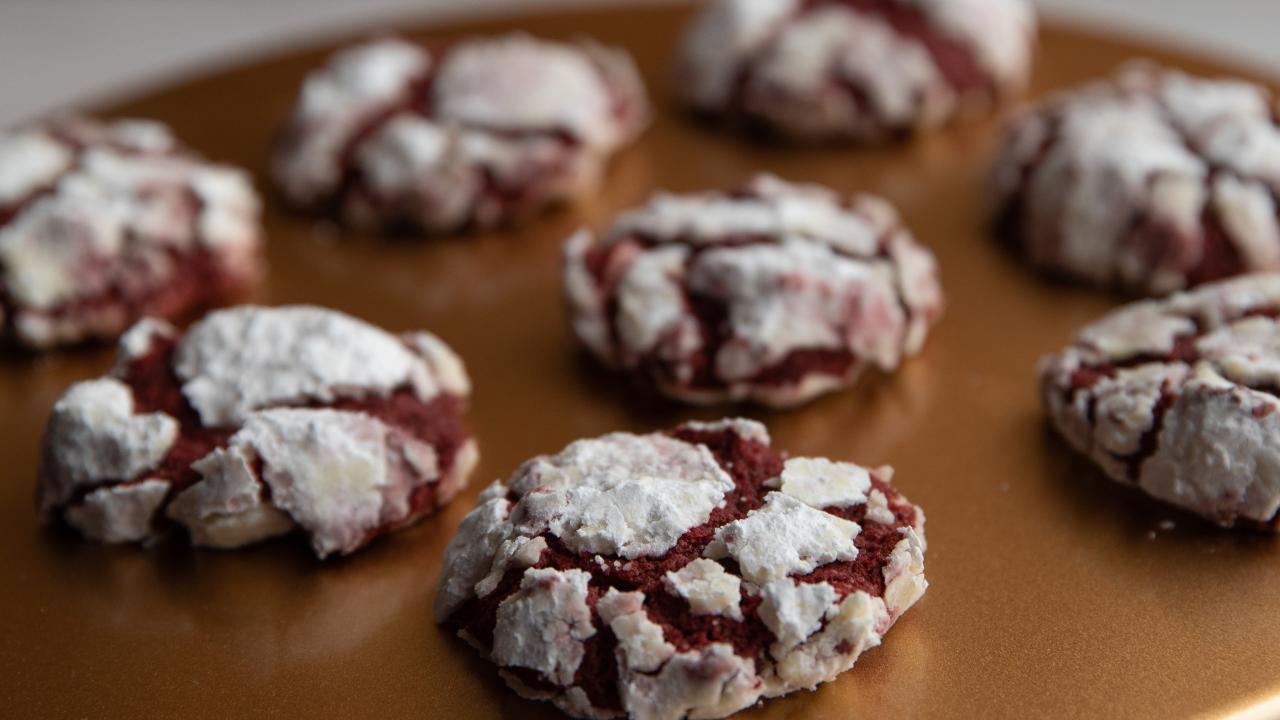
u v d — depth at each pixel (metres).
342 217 0.34
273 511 0.28
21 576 0.28
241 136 0.37
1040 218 0.32
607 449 0.27
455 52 0.36
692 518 0.26
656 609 0.25
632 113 0.36
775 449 0.29
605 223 0.34
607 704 0.25
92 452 0.28
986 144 0.36
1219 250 0.31
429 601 0.27
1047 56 0.38
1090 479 0.28
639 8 0.40
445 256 0.34
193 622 0.27
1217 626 0.26
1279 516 0.27
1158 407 0.28
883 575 0.25
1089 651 0.26
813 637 0.25
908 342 0.30
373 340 0.29
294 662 0.26
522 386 0.31
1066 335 0.31
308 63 0.39
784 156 0.36
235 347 0.28
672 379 0.30
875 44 0.36
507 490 0.27
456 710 0.25
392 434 0.28
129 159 0.33
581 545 0.25
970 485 0.28
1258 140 0.32
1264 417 0.27
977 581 0.27
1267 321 0.28
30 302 0.31
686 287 0.30
